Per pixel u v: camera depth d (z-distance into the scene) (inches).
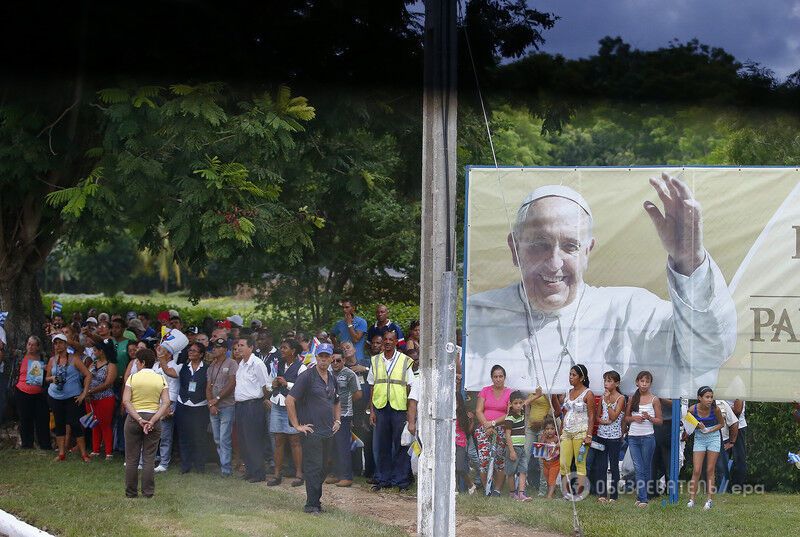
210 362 589.0
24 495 498.3
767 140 842.8
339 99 641.6
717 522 446.6
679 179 474.6
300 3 616.4
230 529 428.1
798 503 494.6
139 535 418.6
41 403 637.3
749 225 471.5
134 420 496.4
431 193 403.9
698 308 474.3
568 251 481.1
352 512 474.0
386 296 956.0
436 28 396.8
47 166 579.8
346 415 538.9
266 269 905.5
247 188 570.3
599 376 484.1
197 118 559.5
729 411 520.4
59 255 2591.0
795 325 470.0
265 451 580.4
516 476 505.7
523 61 692.1
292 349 550.3
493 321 486.3
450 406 368.2
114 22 568.7
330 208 797.2
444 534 366.0
